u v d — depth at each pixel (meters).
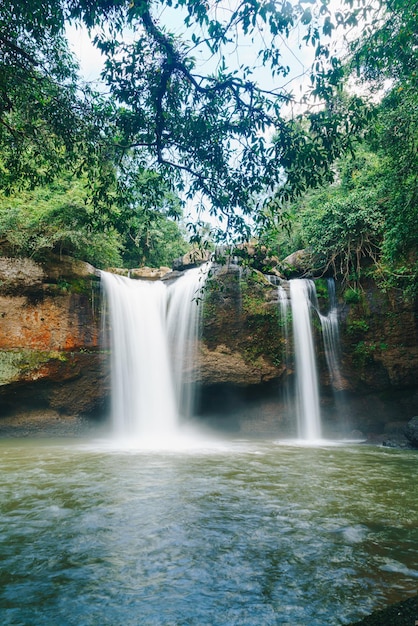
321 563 3.54
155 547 3.90
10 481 6.66
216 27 4.79
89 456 9.51
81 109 6.48
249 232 6.48
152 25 5.23
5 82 5.88
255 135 5.78
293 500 5.61
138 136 6.36
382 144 10.60
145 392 15.15
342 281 16.17
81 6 5.27
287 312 15.86
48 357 13.69
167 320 15.85
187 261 17.20
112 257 18.39
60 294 14.13
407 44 7.36
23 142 7.39
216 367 15.41
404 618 2.50
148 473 7.40
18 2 5.38
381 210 14.61
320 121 5.51
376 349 15.09
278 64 5.13
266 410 16.50
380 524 4.59
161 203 7.19
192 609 2.80
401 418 15.12
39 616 2.72
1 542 4.00
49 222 14.24
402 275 13.71
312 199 18.66
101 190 7.07
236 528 4.43
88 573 3.36
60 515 4.83
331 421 15.92
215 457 9.55
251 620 2.66
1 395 13.34
